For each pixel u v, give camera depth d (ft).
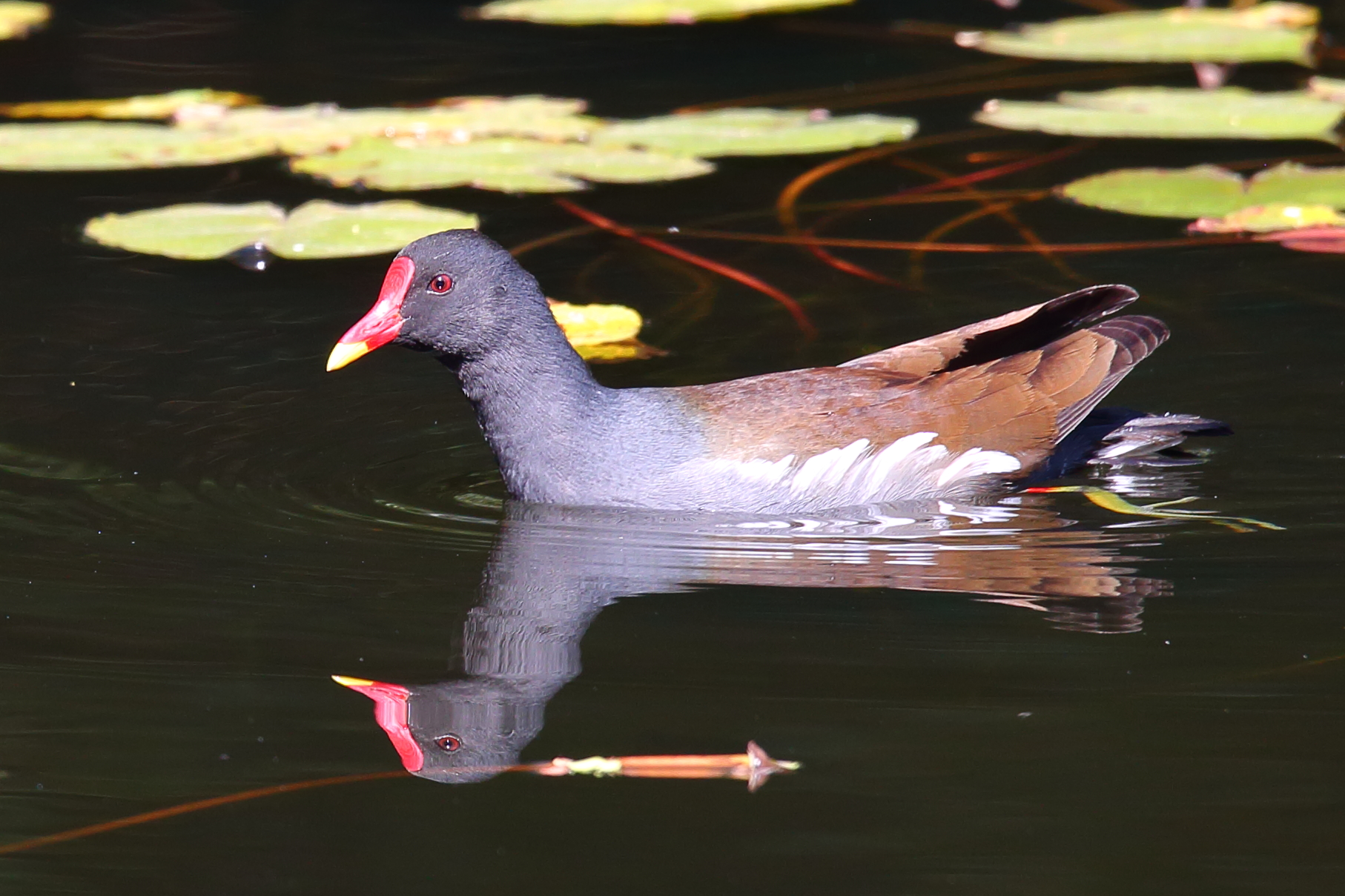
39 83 64.49
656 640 29.60
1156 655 28.68
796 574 32.48
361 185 56.70
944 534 34.53
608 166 52.75
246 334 45.75
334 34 72.69
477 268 35.55
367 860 23.04
